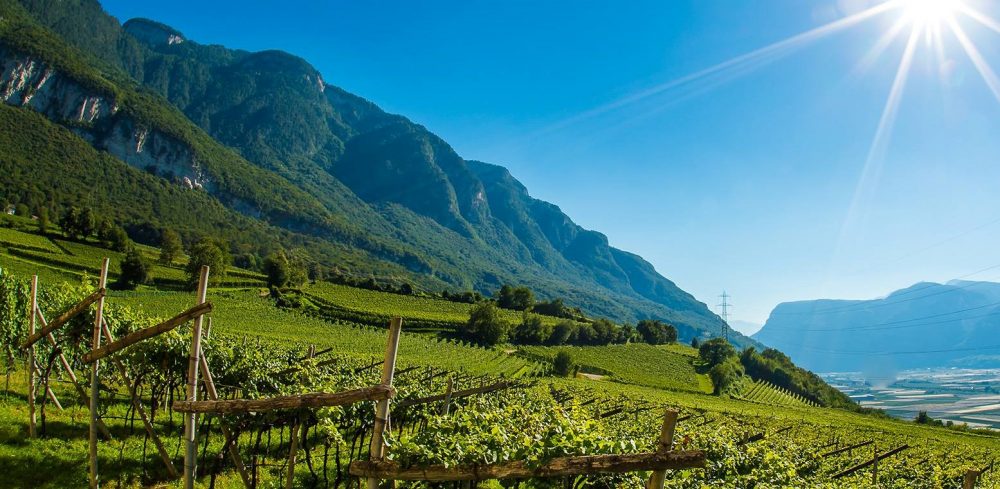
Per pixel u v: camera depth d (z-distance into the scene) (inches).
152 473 389.7
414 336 3641.7
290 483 355.6
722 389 3713.1
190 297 3115.2
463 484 273.4
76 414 498.0
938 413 6968.5
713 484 428.8
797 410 3240.7
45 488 333.4
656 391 3112.7
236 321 2810.0
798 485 482.6
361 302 4411.9
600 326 4982.8
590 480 331.9
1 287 613.9
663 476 181.9
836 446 1237.1
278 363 514.9
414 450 239.1
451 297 5693.9
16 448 378.9
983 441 2427.4
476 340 4001.0
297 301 3850.9
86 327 442.9
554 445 235.1
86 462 380.8
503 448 249.3
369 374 799.1
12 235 3681.1
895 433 2233.0
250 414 358.9
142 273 3193.9
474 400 706.8
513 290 5944.9
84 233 4227.4
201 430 497.4
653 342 5698.8
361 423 421.1
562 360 3265.3
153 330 312.7
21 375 635.5
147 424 380.8
